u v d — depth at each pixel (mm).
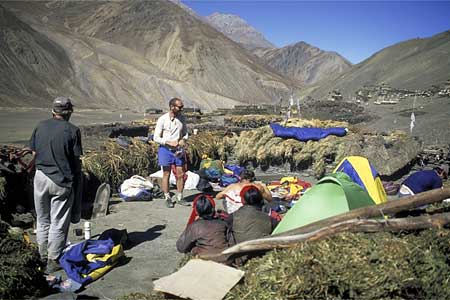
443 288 3398
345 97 70812
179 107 7953
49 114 49156
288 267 3504
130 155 9938
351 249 3539
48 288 4387
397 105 45219
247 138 12398
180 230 6723
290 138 12125
